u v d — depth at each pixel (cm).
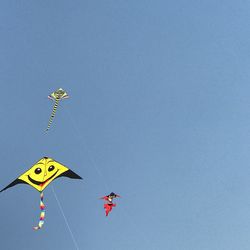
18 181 488
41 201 495
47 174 495
